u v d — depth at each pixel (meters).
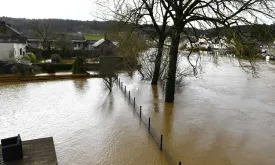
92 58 38.81
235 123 13.07
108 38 35.00
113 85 22.08
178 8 15.07
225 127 12.41
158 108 15.36
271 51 13.51
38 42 47.62
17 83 21.94
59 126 11.95
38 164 6.96
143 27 19.45
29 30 63.31
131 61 24.52
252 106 16.70
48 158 7.32
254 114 14.81
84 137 10.71
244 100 18.45
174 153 9.45
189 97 18.67
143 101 16.91
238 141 10.76
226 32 14.02
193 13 14.85
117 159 8.90
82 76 25.89
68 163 8.55
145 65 24.42
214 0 13.61
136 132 11.38
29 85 21.28
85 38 58.34
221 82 26.41
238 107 16.30
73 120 12.80
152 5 17.80
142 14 17.42
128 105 15.74
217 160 9.02
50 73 27.89
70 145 9.92
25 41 38.72
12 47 30.14
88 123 12.41
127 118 13.26
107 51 34.41
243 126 12.65
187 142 10.48
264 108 16.30
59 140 10.38
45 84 22.00
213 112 14.93
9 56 29.83
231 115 14.45
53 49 41.75
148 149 9.71
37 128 11.68
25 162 7.04
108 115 13.66
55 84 22.14
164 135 11.14
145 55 24.14
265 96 20.08
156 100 17.27
